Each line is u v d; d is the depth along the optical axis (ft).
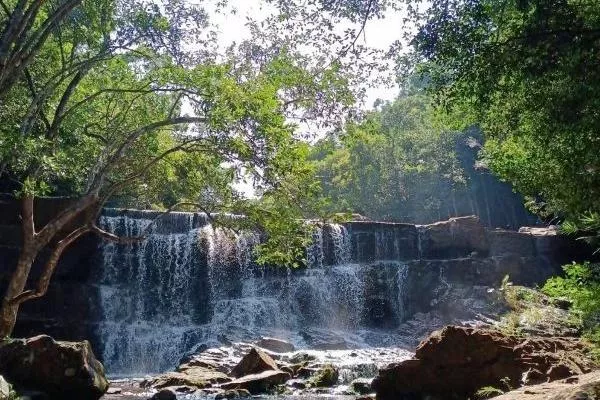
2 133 46.44
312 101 53.93
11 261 80.23
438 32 29.37
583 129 26.76
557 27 25.50
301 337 85.25
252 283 93.66
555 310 53.06
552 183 36.73
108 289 85.71
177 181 67.26
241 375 56.70
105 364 82.28
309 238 55.83
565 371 34.47
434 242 101.45
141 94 63.41
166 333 86.02
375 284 98.12
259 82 53.16
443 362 38.68
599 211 31.65
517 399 20.54
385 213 185.88
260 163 46.19
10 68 42.42
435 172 177.06
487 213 170.30
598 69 24.70
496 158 44.75
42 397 42.91
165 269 89.40
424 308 97.04
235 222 56.65
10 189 86.17
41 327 80.12
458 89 30.68
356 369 58.03
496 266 97.66
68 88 59.21
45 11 60.59
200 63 60.49
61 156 56.13
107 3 58.13
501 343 38.14
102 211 85.92
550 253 100.27
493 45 27.71
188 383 54.75
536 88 28.50
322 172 194.59
